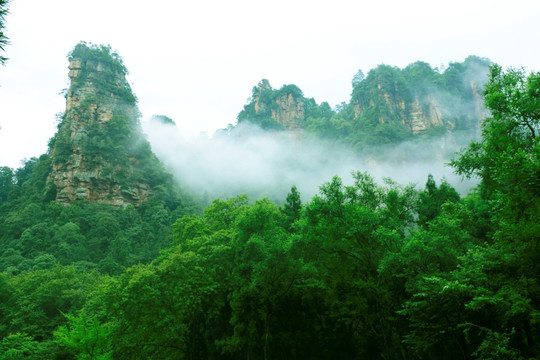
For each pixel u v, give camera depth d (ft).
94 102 419.13
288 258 70.18
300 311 80.28
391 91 569.64
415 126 532.32
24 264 228.02
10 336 106.01
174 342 76.02
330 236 69.92
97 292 94.38
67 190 345.72
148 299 70.69
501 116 62.69
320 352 75.15
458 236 62.18
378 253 69.26
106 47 481.46
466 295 47.32
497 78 65.51
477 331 53.26
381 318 66.13
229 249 81.20
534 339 45.32
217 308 81.05
